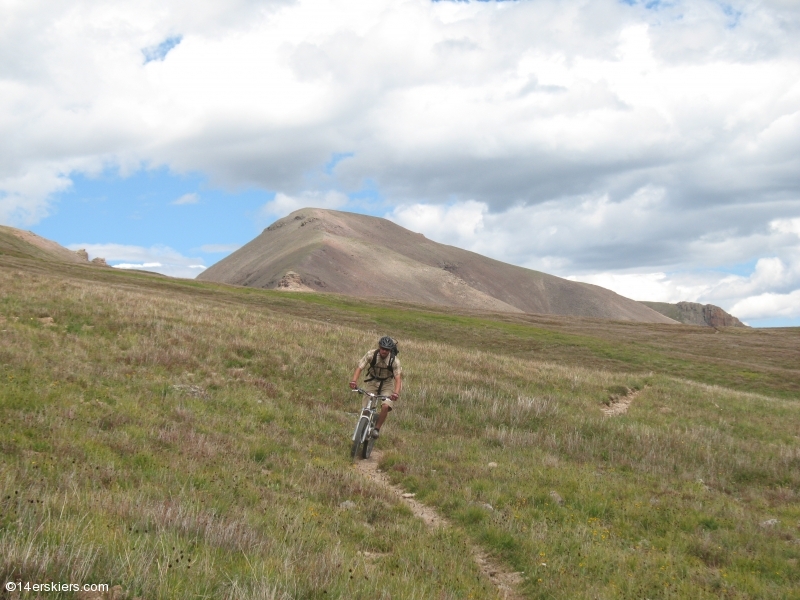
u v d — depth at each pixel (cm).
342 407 1753
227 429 1259
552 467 1271
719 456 1545
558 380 2570
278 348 2216
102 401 1285
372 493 960
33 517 550
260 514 746
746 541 887
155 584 455
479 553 778
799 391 4469
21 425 976
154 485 785
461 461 1261
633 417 2069
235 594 465
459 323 6838
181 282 8294
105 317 2266
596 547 795
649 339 7581
